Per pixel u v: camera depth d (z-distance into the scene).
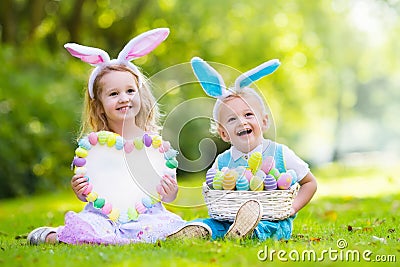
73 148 13.40
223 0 16.27
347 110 30.83
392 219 5.93
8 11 13.92
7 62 12.88
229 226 4.32
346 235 4.62
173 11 16.12
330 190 11.33
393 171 17.58
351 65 23.66
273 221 4.30
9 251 3.92
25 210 8.76
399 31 20.30
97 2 15.70
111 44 15.96
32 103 13.02
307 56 18.17
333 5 17.75
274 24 17.23
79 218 4.29
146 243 4.09
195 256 3.57
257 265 3.37
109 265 3.33
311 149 34.78
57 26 15.22
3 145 12.70
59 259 3.54
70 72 14.17
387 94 35.91
